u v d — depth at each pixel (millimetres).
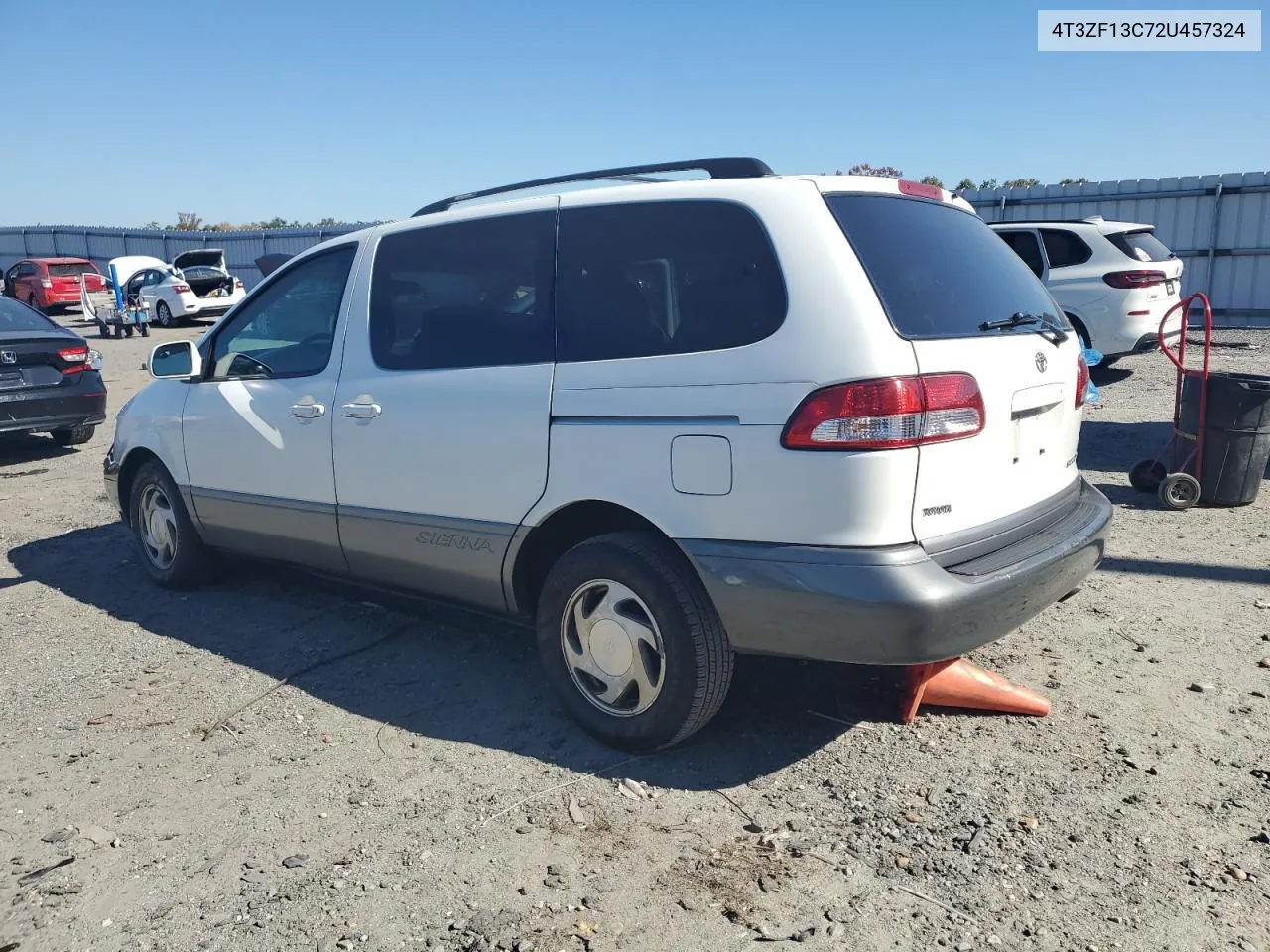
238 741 3719
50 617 5152
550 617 3631
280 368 4668
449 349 3916
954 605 2934
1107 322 10781
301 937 2617
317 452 4363
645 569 3291
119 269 26578
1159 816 3037
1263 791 3158
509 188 4133
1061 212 18078
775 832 3012
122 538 6648
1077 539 3449
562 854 2941
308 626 4887
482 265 3869
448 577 3980
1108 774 3279
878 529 2930
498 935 2594
